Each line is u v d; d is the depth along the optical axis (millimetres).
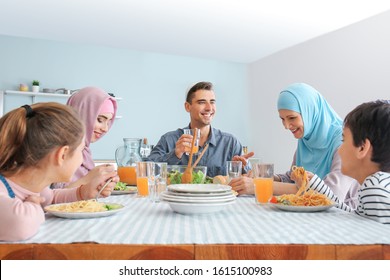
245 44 5414
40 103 958
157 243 743
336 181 1591
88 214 981
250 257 740
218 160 2523
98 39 5246
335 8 4062
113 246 732
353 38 4508
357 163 1115
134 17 4387
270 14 4250
